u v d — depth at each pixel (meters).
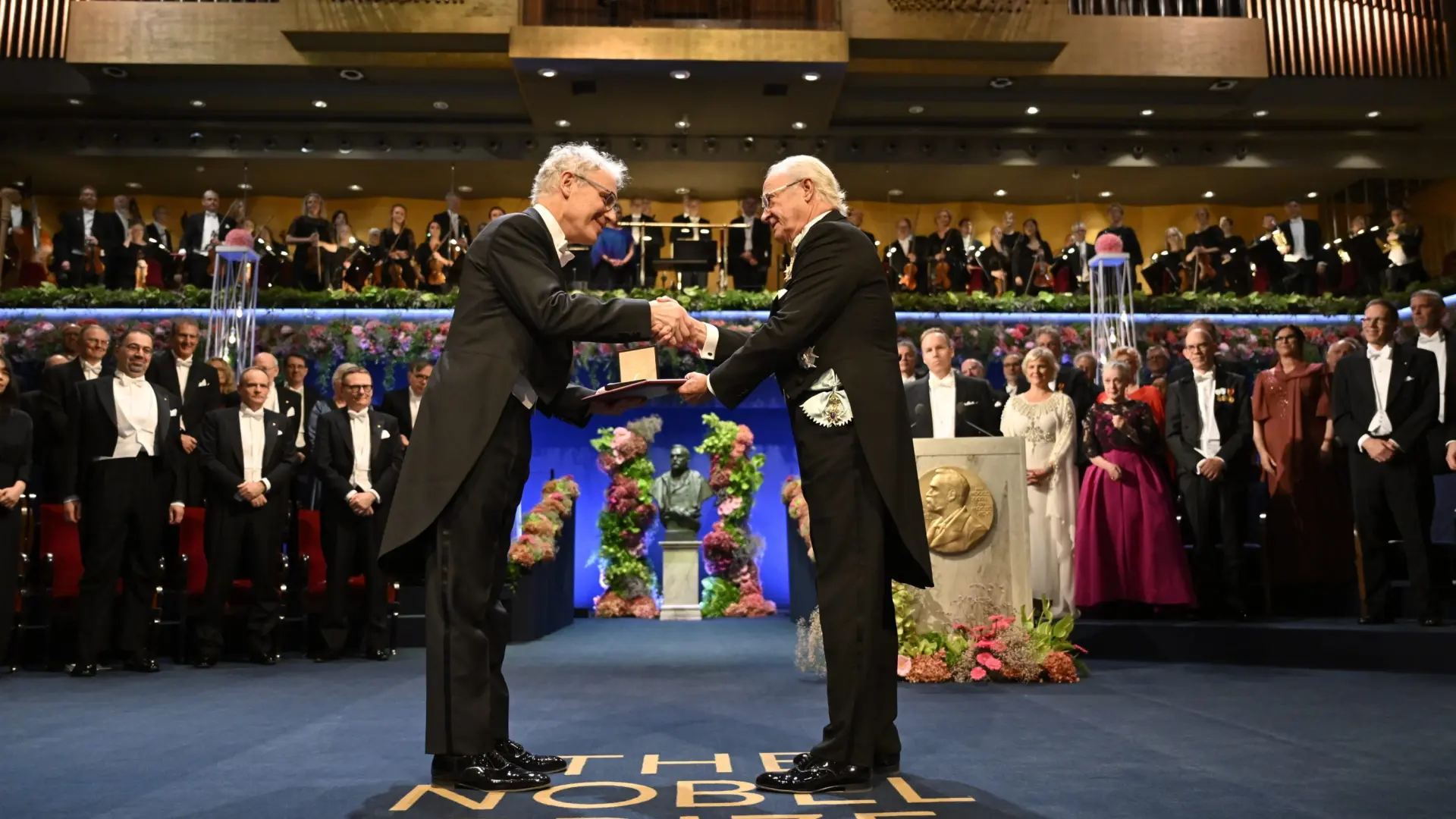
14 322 9.45
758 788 2.41
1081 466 6.43
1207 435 5.88
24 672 5.27
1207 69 11.86
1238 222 14.58
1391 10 12.43
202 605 5.56
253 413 5.76
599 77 11.21
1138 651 5.39
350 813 2.20
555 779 2.54
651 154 12.86
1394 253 11.00
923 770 2.64
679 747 2.99
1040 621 4.73
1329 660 4.87
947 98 12.15
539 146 12.74
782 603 10.56
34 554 5.66
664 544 9.56
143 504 5.33
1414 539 5.01
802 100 11.77
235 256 9.43
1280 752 2.87
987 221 14.55
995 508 4.74
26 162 12.48
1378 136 12.91
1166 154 12.95
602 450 10.19
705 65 10.96
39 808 2.28
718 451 10.05
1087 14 11.94
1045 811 2.19
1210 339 5.99
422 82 11.91
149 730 3.38
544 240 2.67
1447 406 5.12
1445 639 4.56
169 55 11.27
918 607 4.70
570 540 9.05
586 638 7.32
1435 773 2.57
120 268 10.34
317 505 7.16
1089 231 14.50
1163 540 5.69
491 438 2.53
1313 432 6.03
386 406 7.48
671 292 9.93
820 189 2.75
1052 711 3.66
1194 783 2.47
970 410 6.14
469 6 11.05
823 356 2.63
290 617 6.32
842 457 2.58
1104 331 10.18
